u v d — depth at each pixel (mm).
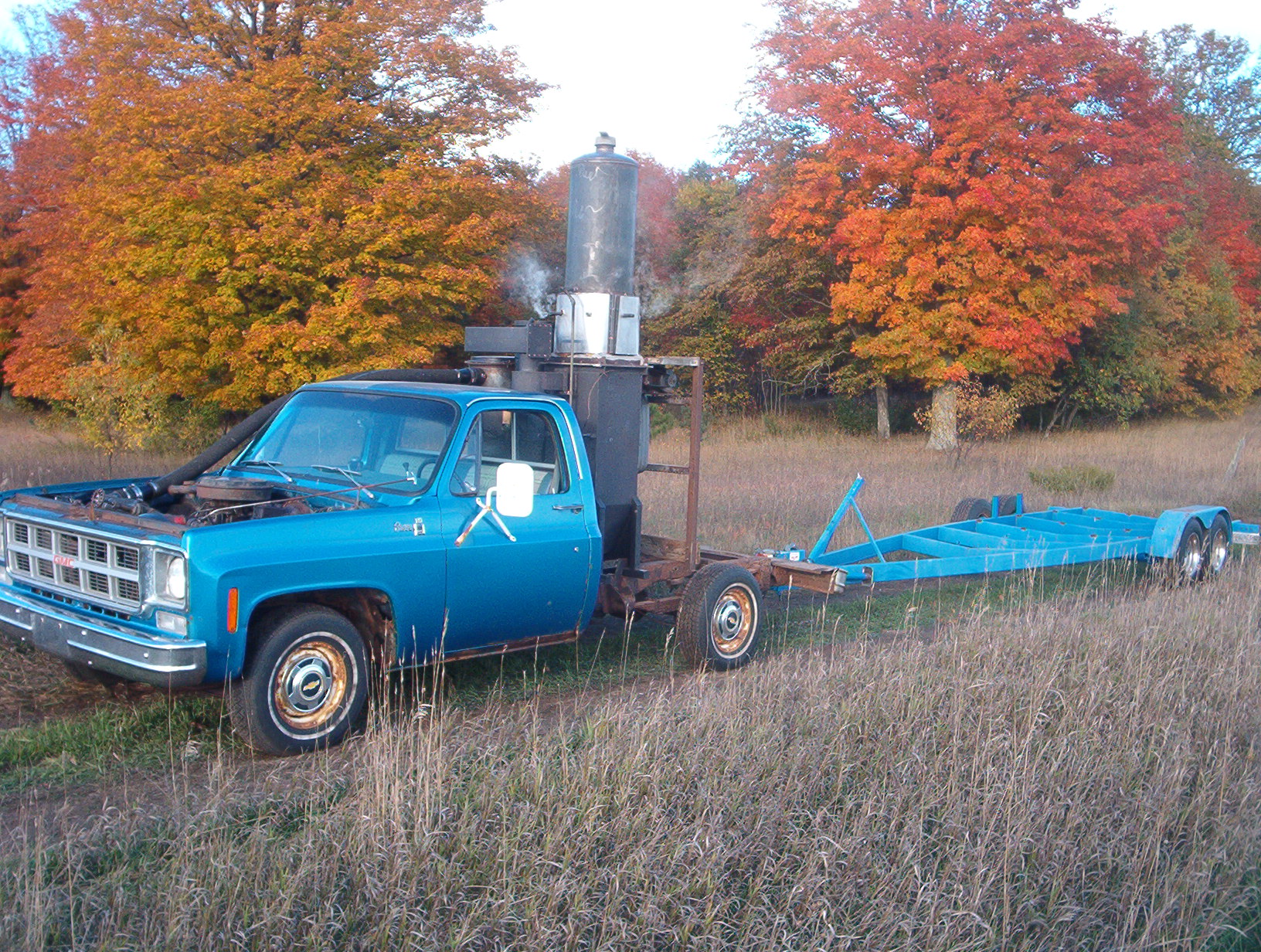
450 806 4160
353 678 5359
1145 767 5109
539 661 7121
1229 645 7035
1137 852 4312
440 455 5906
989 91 22594
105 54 19438
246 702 5027
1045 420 33375
